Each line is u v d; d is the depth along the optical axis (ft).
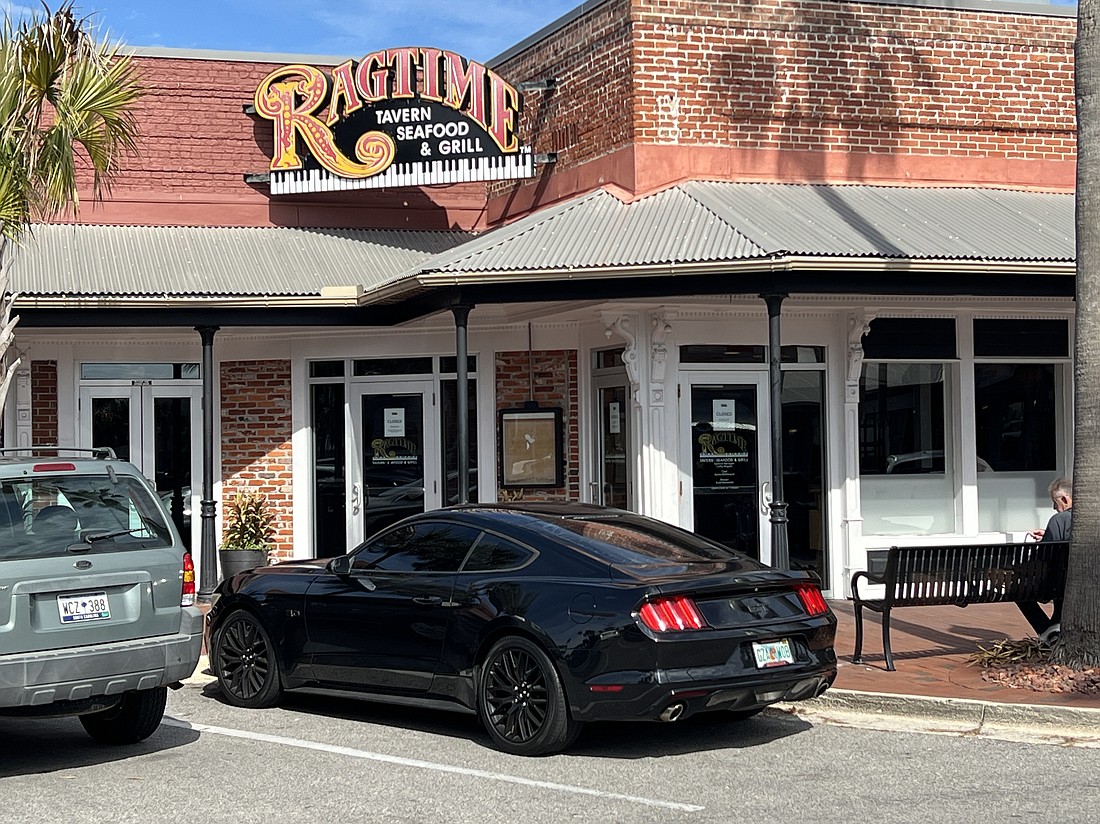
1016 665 34.01
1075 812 22.74
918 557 34.40
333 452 56.90
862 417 51.11
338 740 29.09
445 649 28.76
